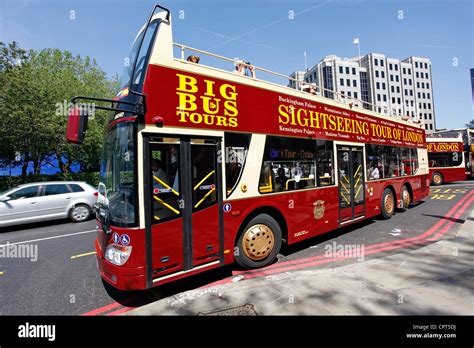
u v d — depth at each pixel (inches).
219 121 156.3
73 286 164.4
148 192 127.2
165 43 139.9
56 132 713.0
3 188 740.0
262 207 180.2
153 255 127.6
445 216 321.7
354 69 2684.5
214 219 150.9
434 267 160.9
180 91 141.5
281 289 140.0
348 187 249.8
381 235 250.4
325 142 227.8
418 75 2960.1
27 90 667.4
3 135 640.4
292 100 202.2
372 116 295.3
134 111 125.0
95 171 1010.7
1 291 159.5
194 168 144.8
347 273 158.4
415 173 382.6
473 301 120.9
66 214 376.2
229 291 141.3
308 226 206.4
